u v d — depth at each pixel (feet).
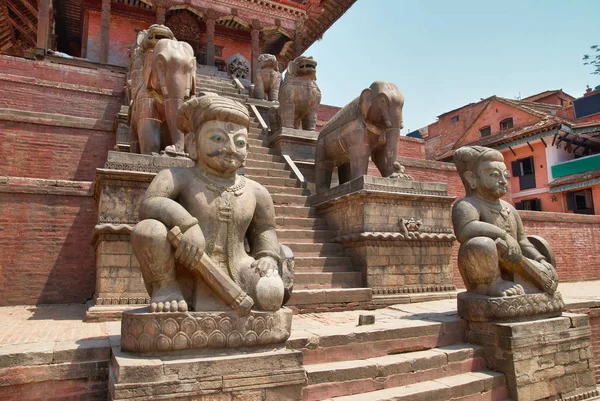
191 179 15.23
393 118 30.63
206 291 13.98
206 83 60.29
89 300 29.73
